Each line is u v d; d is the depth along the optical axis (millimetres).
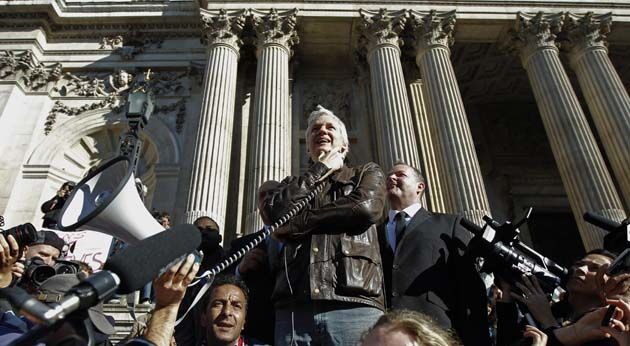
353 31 23422
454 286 5621
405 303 5246
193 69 25656
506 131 30344
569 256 26531
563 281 5965
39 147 22953
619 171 19078
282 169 17891
